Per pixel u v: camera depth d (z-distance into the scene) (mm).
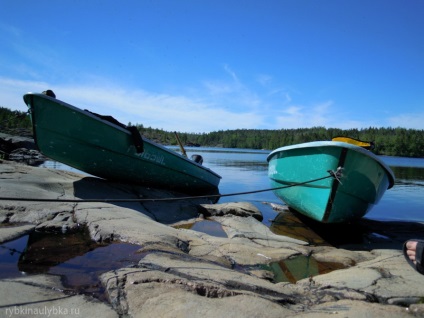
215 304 2545
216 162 30516
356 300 3080
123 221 4898
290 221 7941
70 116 6754
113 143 7508
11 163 9828
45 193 6062
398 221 8305
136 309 2420
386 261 4555
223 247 4758
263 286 3143
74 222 4652
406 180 19219
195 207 8164
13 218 4598
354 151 5922
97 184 7797
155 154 8562
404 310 2895
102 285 2832
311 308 2844
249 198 11383
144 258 3469
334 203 6414
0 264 3211
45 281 2857
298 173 7027
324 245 5918
